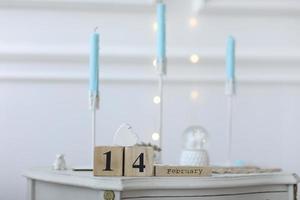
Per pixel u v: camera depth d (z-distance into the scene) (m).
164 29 1.53
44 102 1.80
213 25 1.90
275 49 1.91
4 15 1.79
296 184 1.27
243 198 1.20
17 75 1.78
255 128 1.90
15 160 1.78
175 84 1.87
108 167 1.14
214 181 1.15
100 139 1.82
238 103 1.90
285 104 1.92
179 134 1.86
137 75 1.84
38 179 1.28
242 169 1.35
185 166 1.18
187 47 1.87
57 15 1.82
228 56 1.65
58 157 1.37
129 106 1.84
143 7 1.85
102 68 1.83
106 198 1.08
